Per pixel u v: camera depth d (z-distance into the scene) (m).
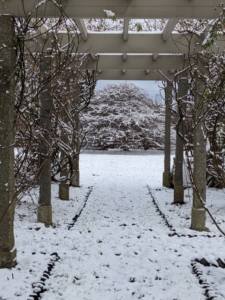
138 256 4.82
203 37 5.71
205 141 5.97
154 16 4.37
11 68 3.92
